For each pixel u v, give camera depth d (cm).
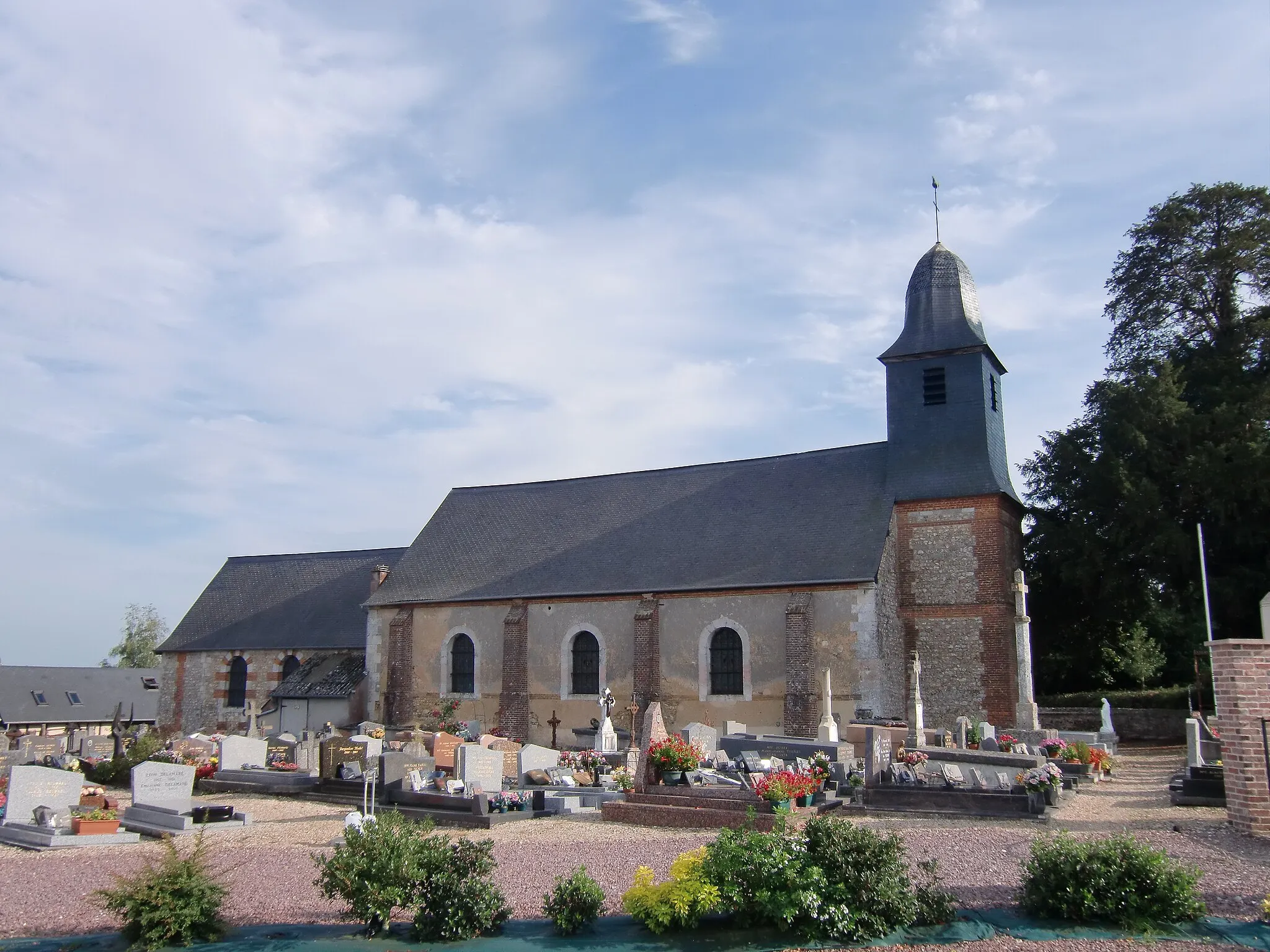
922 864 1044
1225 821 1417
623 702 3038
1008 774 1788
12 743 3003
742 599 2898
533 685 3198
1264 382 3052
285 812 1905
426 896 1012
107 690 6312
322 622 3938
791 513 3122
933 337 3145
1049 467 3431
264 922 1077
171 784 1791
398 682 3444
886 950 905
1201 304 3556
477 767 1894
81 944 1027
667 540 3228
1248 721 1285
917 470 3048
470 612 3372
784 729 2739
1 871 1398
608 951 939
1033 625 3488
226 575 4500
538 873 1253
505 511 3756
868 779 1711
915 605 2936
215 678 4038
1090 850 982
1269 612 1450
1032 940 907
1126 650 3678
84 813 1672
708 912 1016
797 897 942
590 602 3145
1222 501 2911
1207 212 3488
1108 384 3353
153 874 1037
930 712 2859
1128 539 3075
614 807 1688
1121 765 2492
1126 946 877
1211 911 962
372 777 1720
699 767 1841
